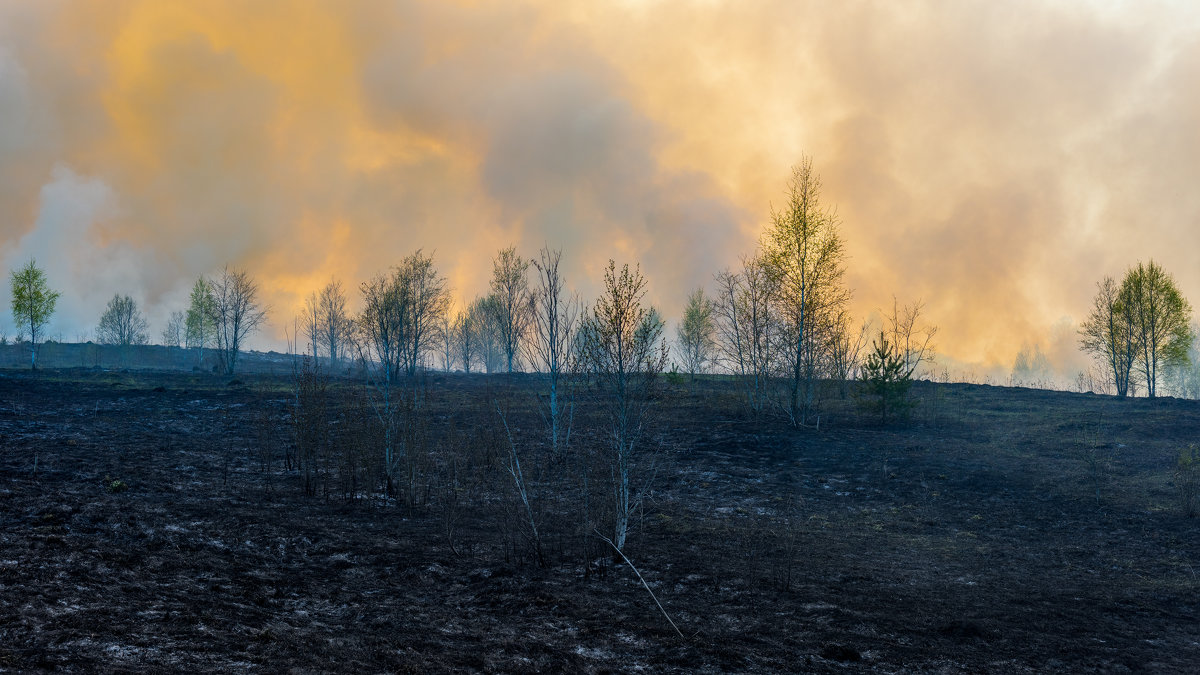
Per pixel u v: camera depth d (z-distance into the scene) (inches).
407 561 625.0
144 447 1047.0
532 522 687.1
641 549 715.4
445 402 1683.1
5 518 587.2
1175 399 1833.2
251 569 559.5
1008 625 519.2
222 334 2972.4
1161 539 777.6
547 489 965.8
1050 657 461.1
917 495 971.9
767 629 501.4
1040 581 642.8
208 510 719.7
